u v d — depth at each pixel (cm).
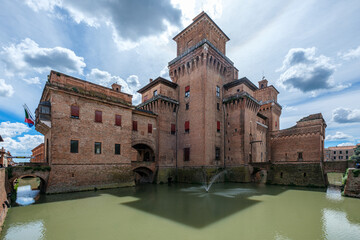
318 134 3791
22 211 1656
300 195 2394
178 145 3969
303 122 4094
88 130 2669
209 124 3612
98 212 1619
